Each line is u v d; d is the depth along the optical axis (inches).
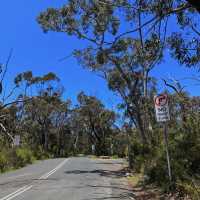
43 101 3292.3
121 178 1023.6
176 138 709.3
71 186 831.1
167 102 606.5
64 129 4190.5
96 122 3853.3
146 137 1240.2
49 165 1665.8
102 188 789.9
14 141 1871.3
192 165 626.2
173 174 616.1
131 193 701.3
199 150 637.9
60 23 1283.2
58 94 3376.0
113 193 706.8
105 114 3806.6
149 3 437.1
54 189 778.2
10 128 2632.9
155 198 602.9
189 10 511.8
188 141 671.1
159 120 605.9
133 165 1211.9
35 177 1059.9
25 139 3021.7
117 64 1302.9
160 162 709.9
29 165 1690.5
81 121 4109.3
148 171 770.8
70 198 649.0
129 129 1633.9
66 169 1375.5
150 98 1242.0
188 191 540.1
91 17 1181.1
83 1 1154.0
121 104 1760.6
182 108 892.6
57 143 3959.2
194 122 724.0
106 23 1186.0
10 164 1486.2
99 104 3838.6
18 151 1776.6
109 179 997.2
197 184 559.5
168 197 580.4
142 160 1045.8
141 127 1268.5
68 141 4320.9
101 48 1234.6
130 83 1349.7
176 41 488.7
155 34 468.1
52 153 3671.3
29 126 3528.5
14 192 737.6
